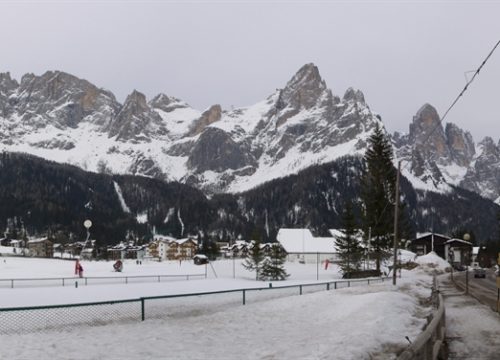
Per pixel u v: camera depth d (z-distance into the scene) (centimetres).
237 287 4700
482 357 1279
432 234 12675
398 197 4328
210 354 1409
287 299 2900
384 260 7325
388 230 6931
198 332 1814
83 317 2255
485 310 2291
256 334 1775
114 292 4081
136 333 1786
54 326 1973
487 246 13838
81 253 18588
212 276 6844
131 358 1363
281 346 1487
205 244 18312
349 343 1320
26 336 1711
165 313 2417
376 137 7438
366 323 1812
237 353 1415
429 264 8612
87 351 1457
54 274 7331
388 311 2078
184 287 4678
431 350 1089
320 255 11881
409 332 1574
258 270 6300
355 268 6662
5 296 3703
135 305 2742
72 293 3981
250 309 2528
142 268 9831
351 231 7088
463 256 12862
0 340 1628
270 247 6694
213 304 2800
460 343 1459
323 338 1578
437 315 1218
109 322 2092
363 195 7306
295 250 11875
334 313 2280
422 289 3862
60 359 1353
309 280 6019
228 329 1897
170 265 12256
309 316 2264
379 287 3875
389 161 7381
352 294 3081
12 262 11562
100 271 8469
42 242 17675
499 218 12519
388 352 1276
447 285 4638
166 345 1553
